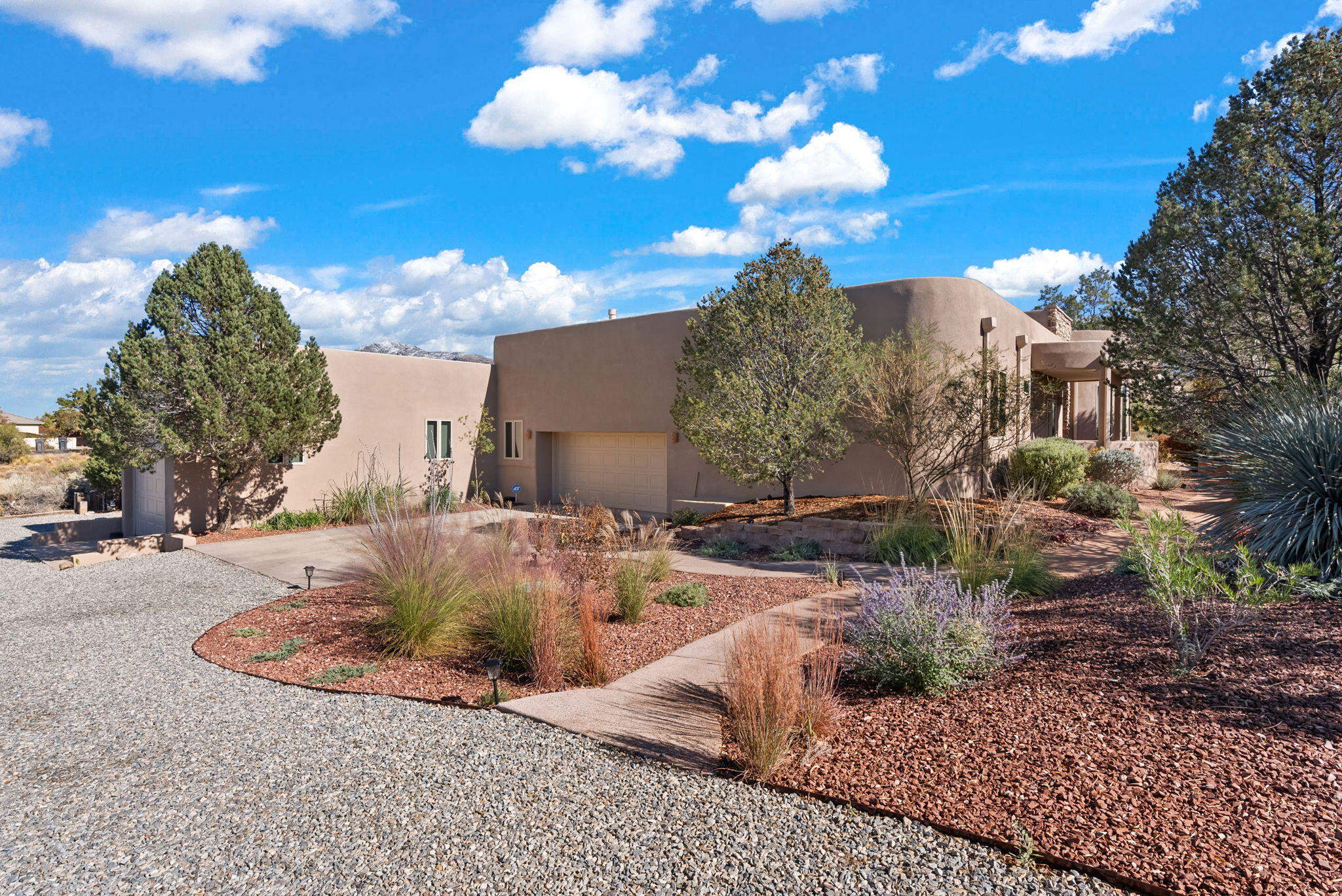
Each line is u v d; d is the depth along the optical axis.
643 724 4.59
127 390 13.16
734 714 4.40
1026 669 4.73
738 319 11.86
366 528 9.16
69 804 3.92
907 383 12.26
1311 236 9.70
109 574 11.42
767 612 7.31
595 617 6.44
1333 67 10.13
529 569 7.57
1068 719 3.93
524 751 4.28
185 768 4.31
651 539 10.48
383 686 5.70
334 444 16.84
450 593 6.77
